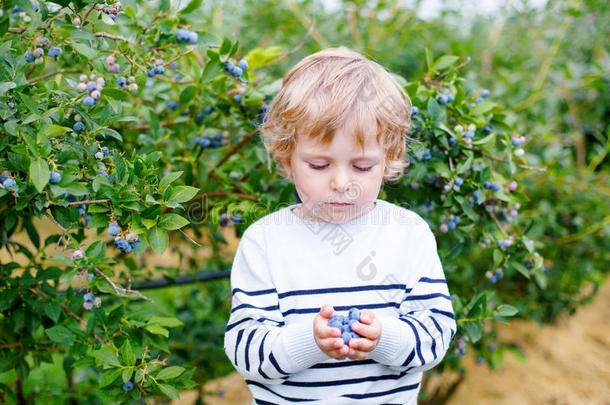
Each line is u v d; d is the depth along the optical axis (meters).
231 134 2.21
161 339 1.58
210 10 2.99
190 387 1.48
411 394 1.30
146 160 1.35
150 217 1.26
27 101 1.16
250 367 1.21
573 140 3.49
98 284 1.38
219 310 3.05
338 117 1.16
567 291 3.15
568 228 3.14
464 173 1.74
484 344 2.75
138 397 1.39
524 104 2.88
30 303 1.66
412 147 1.61
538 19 3.61
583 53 3.60
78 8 1.37
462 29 3.80
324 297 1.27
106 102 1.49
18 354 1.83
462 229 1.79
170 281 2.29
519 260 1.84
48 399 2.38
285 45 3.46
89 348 1.52
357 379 1.25
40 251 1.74
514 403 3.18
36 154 1.10
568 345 3.84
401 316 1.28
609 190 3.06
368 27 3.40
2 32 1.29
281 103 1.34
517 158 1.79
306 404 1.23
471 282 2.73
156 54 1.56
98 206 1.25
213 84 1.86
